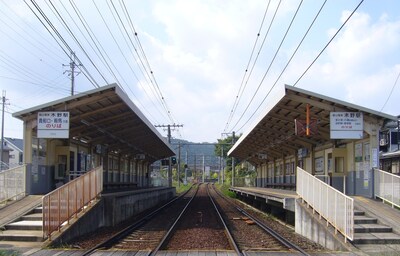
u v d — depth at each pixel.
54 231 12.74
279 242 14.05
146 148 39.72
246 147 42.47
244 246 13.07
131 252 11.09
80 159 22.81
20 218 14.05
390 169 30.00
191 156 127.69
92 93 17.16
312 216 14.17
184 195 56.59
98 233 15.63
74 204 14.33
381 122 17.98
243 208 33.41
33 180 18.02
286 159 36.38
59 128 17.31
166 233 16.22
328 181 19.75
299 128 18.61
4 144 60.75
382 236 12.42
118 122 24.11
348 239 11.94
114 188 30.92
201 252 11.02
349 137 17.73
